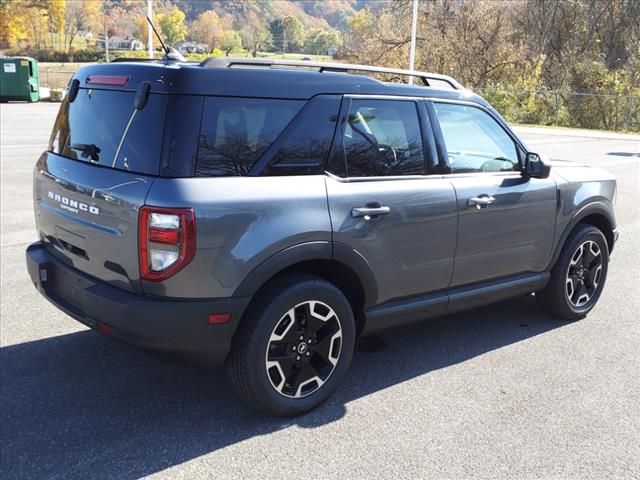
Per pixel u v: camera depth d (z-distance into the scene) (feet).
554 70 121.60
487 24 118.83
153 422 11.46
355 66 12.59
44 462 10.18
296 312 11.30
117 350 14.42
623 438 11.30
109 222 10.44
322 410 12.02
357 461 10.40
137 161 10.29
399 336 15.78
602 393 12.93
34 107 92.32
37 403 12.02
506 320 16.97
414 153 12.94
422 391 12.86
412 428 11.45
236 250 10.19
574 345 15.33
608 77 109.91
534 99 109.19
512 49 118.73
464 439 11.12
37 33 270.67
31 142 50.49
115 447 10.64
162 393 12.55
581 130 96.48
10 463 10.13
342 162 11.75
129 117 10.64
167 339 10.03
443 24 123.24
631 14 123.24
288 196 10.80
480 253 14.07
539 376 13.62
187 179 9.98
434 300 13.52
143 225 9.82
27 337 14.96
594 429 11.57
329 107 11.60
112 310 10.25
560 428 11.57
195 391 12.66
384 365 14.06
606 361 14.46
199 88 10.21
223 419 11.62
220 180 10.25
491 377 13.55
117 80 11.03
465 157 13.93
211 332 10.25
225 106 10.44
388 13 128.77
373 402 12.37
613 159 55.06
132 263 10.11
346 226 11.46
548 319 17.07
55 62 256.73
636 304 18.42
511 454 10.71
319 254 11.16
